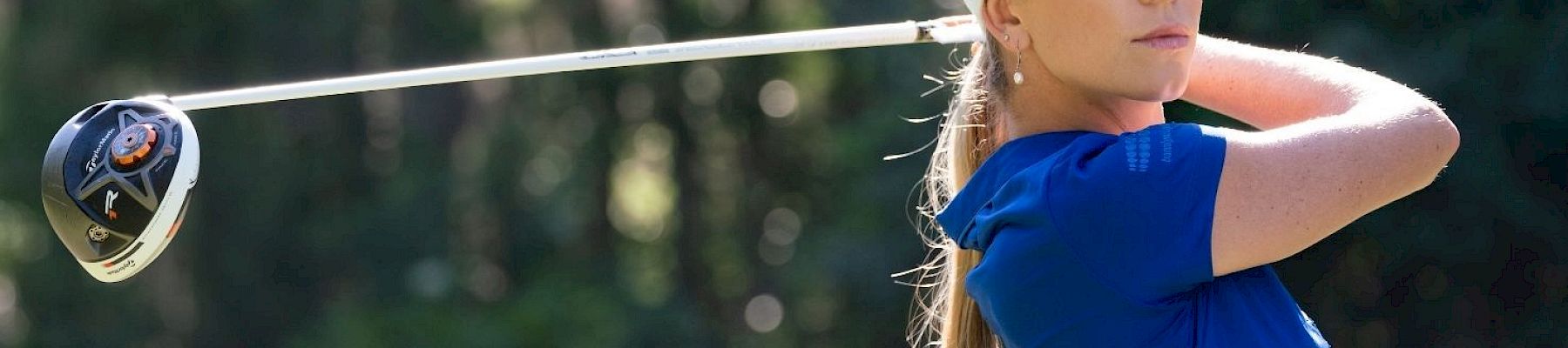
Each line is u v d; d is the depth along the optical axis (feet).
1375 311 40.06
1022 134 7.68
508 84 57.88
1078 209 6.84
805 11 54.85
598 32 56.29
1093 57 7.24
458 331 54.44
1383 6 35.78
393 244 55.77
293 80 54.13
